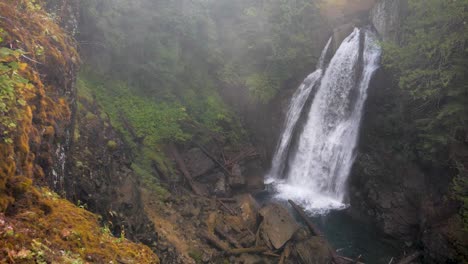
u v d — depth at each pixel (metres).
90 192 8.27
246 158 18.62
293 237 13.12
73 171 7.96
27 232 3.79
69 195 6.94
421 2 13.30
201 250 11.19
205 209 13.88
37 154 5.44
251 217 14.12
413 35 14.88
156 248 9.59
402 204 15.27
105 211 8.48
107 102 15.17
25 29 6.25
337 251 14.35
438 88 12.63
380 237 15.22
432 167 14.37
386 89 16.59
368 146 16.98
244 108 20.00
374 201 16.02
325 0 20.66
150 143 15.33
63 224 4.30
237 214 14.27
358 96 17.78
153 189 13.07
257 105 20.06
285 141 20.30
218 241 11.90
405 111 15.26
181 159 15.97
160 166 14.83
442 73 12.34
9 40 5.61
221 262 11.29
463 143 13.03
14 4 6.25
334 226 15.98
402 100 15.30
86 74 15.07
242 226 13.45
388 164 16.03
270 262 12.00
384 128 16.36
